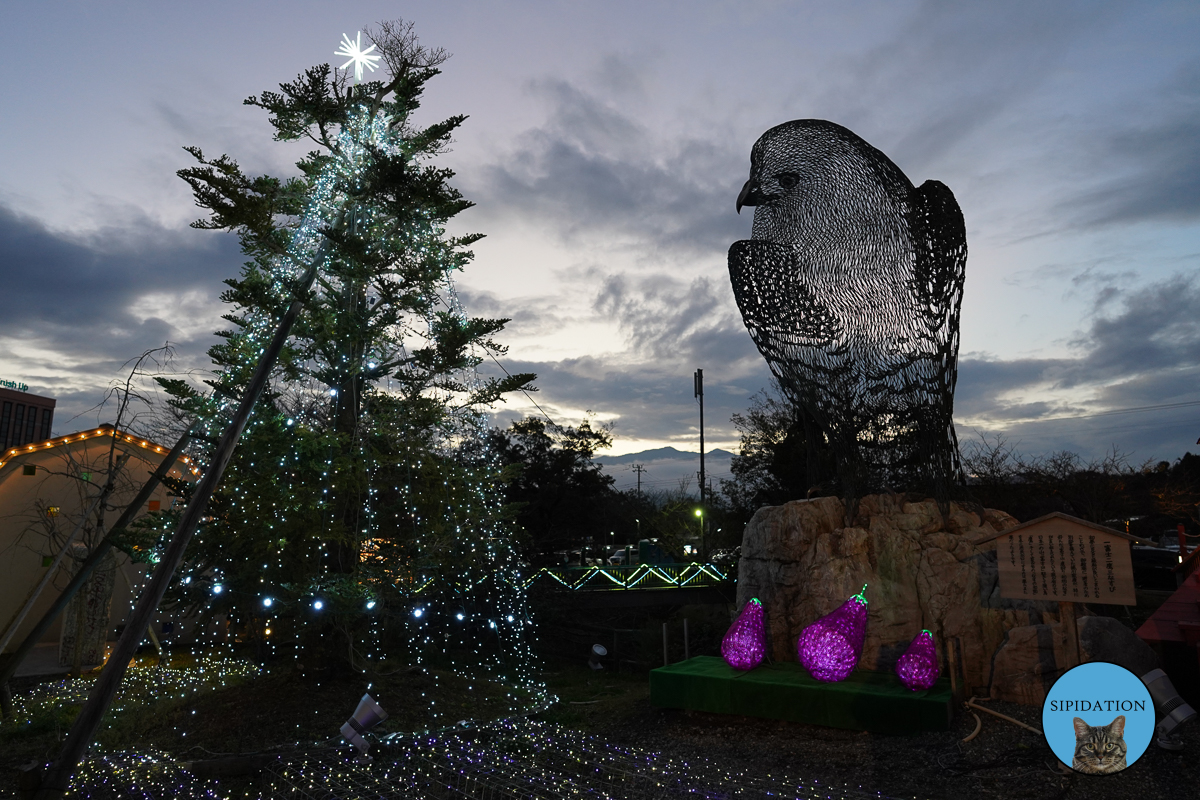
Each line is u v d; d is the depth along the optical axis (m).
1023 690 7.34
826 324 9.38
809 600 8.88
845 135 9.54
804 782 6.07
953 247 9.12
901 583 8.53
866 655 8.40
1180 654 8.02
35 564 14.16
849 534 8.92
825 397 9.42
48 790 4.61
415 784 6.26
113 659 4.92
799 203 9.73
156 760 6.73
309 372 8.85
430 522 9.01
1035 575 6.45
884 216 9.15
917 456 9.13
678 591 20.19
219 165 7.46
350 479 8.38
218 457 5.62
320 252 7.56
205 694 9.01
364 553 9.23
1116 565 6.14
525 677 12.99
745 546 9.84
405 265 8.80
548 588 17.70
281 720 7.71
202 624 11.51
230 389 8.27
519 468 10.12
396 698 8.57
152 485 7.98
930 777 5.96
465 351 8.88
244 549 8.48
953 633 8.09
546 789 6.06
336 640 8.91
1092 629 7.23
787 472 20.08
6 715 8.07
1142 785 5.42
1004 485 18.03
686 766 6.57
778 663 8.77
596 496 25.78
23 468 13.89
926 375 8.99
